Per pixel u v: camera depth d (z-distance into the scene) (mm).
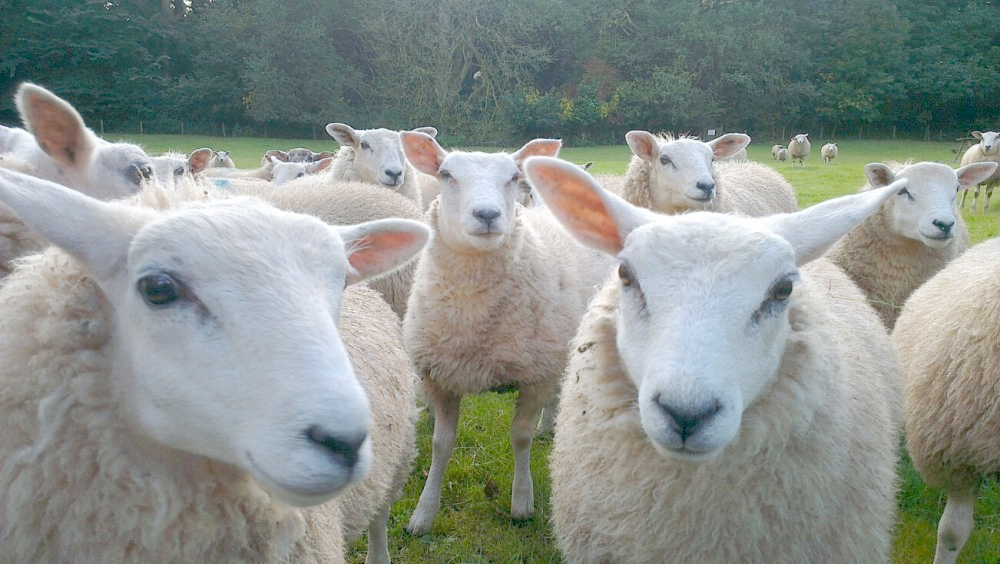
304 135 13000
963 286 981
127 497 468
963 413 875
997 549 980
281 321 417
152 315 425
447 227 1122
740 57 13812
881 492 712
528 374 1107
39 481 462
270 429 396
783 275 603
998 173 3926
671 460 632
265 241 449
